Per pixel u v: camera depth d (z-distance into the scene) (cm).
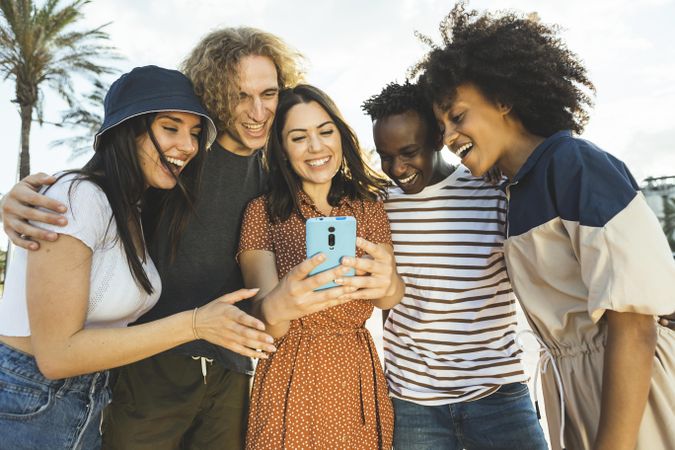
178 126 198
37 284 159
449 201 235
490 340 229
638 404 148
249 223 231
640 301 142
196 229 240
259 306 198
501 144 188
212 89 236
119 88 188
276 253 228
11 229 165
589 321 165
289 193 230
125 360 167
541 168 170
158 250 237
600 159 157
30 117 1705
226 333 167
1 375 169
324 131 224
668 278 143
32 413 169
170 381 233
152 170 197
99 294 178
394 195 246
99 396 188
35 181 170
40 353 162
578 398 172
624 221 146
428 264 237
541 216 168
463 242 233
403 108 225
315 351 211
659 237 147
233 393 246
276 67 257
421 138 226
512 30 181
